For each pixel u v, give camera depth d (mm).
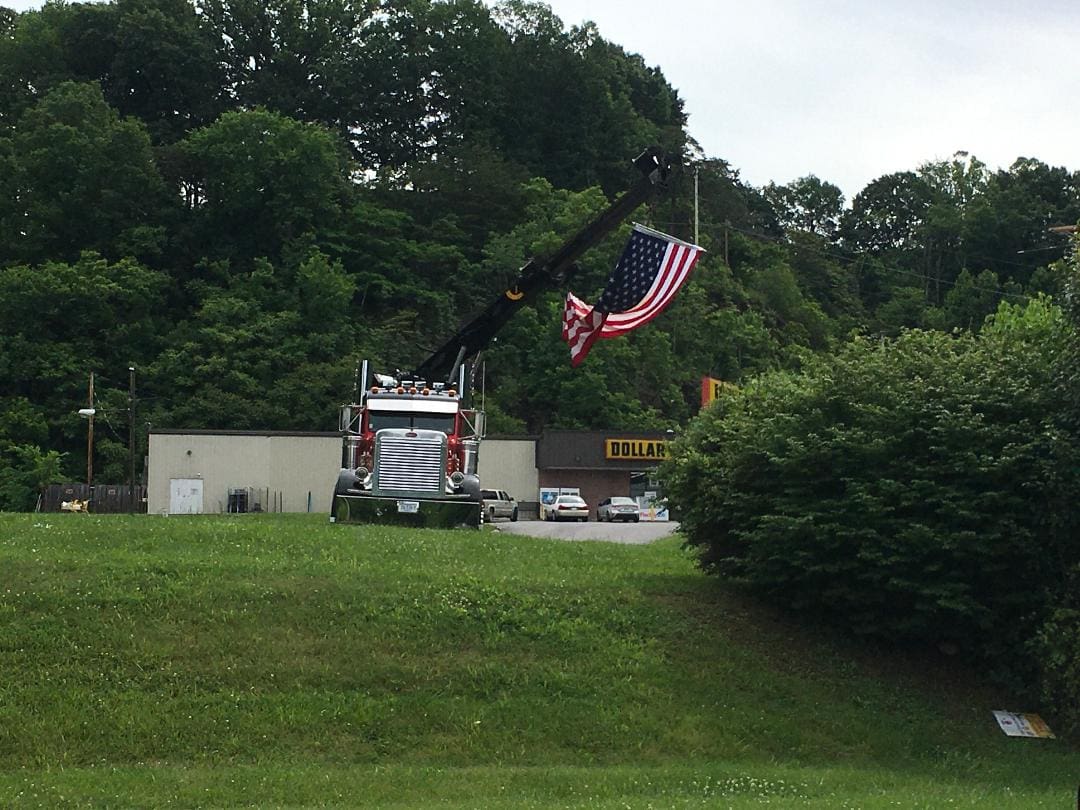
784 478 19016
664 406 93188
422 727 15711
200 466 67938
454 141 127750
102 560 19562
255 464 68375
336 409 86188
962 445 18094
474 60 130875
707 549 21891
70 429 83875
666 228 110625
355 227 106812
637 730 16156
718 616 19562
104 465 84750
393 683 16438
